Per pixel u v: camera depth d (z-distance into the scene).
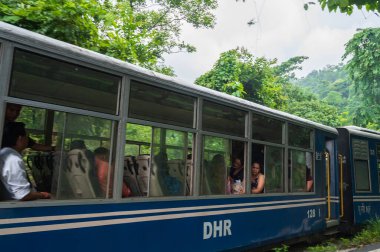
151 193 4.75
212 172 5.66
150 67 9.66
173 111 5.07
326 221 8.79
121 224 4.32
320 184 8.59
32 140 3.69
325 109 25.42
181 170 5.18
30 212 3.51
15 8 6.50
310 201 8.11
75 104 3.95
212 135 5.66
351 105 21.36
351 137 10.12
